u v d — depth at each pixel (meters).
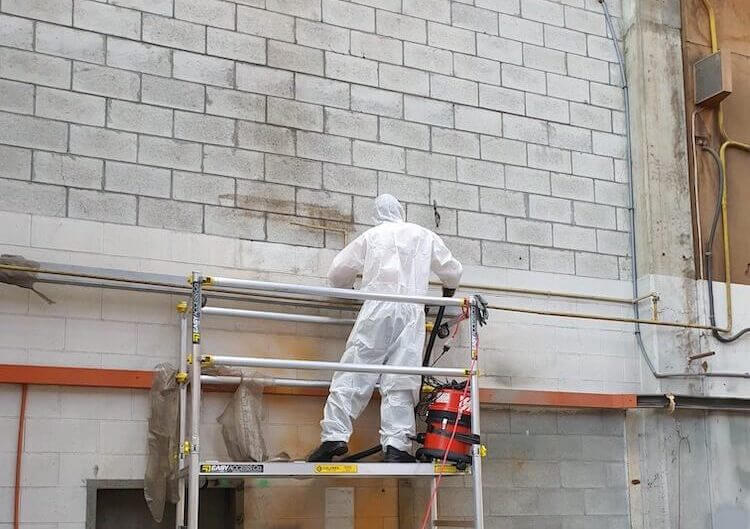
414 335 6.55
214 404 6.72
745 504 8.38
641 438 8.20
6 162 6.43
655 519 8.05
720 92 8.67
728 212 8.90
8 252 6.33
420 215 7.73
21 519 6.08
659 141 8.71
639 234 8.58
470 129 8.09
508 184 8.16
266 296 7.00
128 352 6.56
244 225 7.07
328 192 7.43
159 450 6.42
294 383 6.78
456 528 7.36
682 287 8.50
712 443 8.36
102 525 6.58
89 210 6.61
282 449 6.89
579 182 8.48
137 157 6.82
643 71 8.79
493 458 7.64
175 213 6.86
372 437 7.20
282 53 7.46
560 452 7.90
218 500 7.02
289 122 7.38
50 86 6.64
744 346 8.64
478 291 7.84
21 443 6.15
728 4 9.34
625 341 8.38
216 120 7.12
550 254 8.21
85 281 6.47
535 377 7.92
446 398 6.42
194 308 5.87
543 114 8.45
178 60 7.07
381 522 7.16
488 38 8.34
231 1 7.35
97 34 6.84
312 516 6.95
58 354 6.36
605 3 8.99
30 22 6.66
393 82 7.85
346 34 7.74
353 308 7.20
